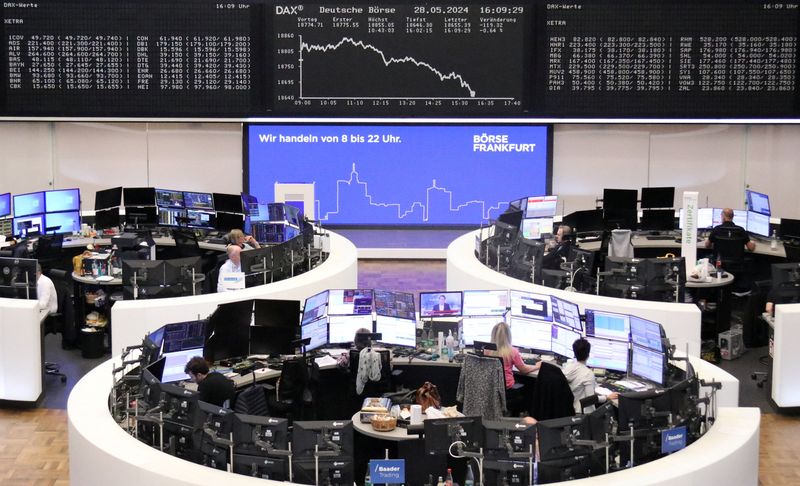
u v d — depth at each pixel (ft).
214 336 30.40
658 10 49.55
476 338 32.09
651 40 49.78
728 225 46.11
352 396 31.04
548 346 31.45
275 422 22.22
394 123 53.47
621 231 44.09
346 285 39.83
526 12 50.21
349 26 50.44
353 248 44.11
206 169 57.21
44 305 35.29
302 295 36.52
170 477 21.56
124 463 22.33
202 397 26.55
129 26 49.80
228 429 22.47
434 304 32.48
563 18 49.78
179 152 57.06
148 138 57.00
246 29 50.03
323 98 50.96
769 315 35.06
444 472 23.24
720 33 49.65
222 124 56.80
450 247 43.78
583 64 50.11
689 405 24.75
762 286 41.11
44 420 33.01
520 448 22.24
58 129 56.80
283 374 29.63
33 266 35.37
